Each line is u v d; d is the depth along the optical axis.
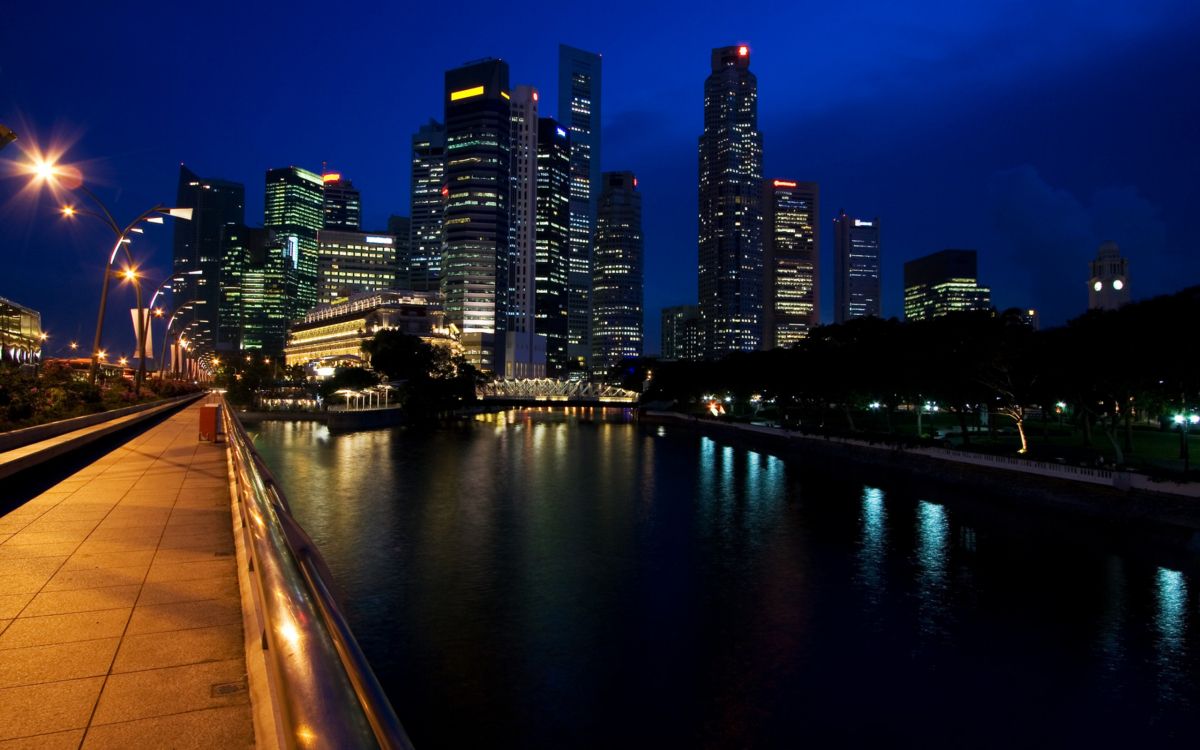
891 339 91.62
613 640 30.67
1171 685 26.77
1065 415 126.06
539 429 167.25
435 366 188.12
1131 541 48.28
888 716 24.47
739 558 44.41
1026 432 110.94
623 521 55.66
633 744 22.53
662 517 57.41
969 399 79.50
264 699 6.02
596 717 24.09
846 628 32.38
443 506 61.19
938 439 88.69
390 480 75.88
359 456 98.19
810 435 110.56
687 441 135.50
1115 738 23.22
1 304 110.94
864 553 45.81
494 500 64.44
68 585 9.86
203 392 181.62
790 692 26.00
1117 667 28.38
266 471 10.09
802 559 44.22
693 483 76.69
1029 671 27.94
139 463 26.25
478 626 32.03
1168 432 107.50
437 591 37.03
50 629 8.02
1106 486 54.66
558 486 73.44
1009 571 41.50
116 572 10.57
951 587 38.41
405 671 27.41
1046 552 45.75
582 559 43.88
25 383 34.19
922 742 22.88
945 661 28.80
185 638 7.77
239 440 15.68
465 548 46.25
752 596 36.75
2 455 19.84
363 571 40.62
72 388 43.47
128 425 41.81
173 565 11.02
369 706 3.27
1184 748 22.62
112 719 5.82
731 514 58.88
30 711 5.95
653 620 33.16
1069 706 25.22
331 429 135.88
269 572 4.87
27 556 11.59
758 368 137.62
